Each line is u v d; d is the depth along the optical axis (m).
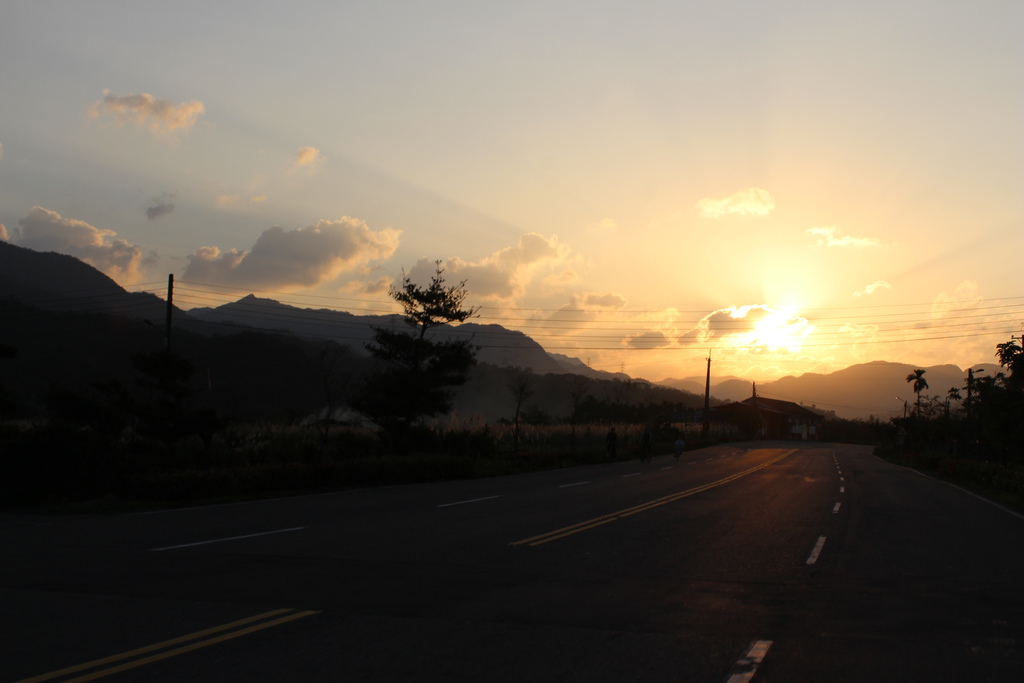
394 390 32.66
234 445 30.20
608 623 6.96
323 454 27.70
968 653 6.15
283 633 6.41
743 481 27.42
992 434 32.25
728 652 6.10
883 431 81.88
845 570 9.92
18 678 5.23
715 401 165.50
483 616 7.12
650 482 26.36
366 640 6.24
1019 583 9.20
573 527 13.70
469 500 18.73
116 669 5.45
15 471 17.28
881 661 5.91
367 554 10.44
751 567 10.02
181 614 7.01
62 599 7.59
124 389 27.89
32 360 57.97
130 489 17.83
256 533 12.42
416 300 34.19
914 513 17.75
